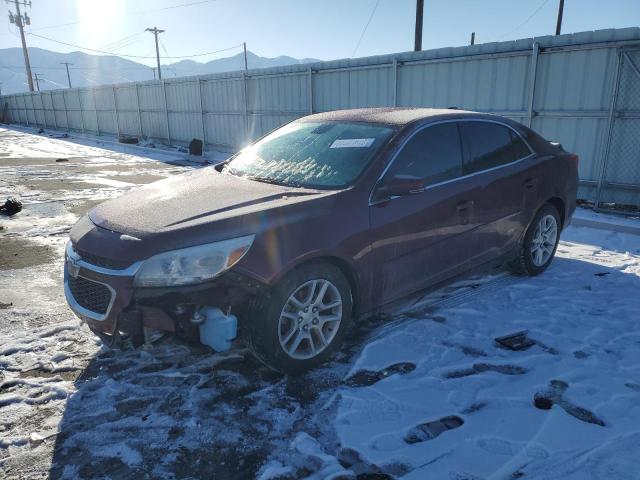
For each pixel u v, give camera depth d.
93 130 27.94
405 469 2.26
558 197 4.85
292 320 2.99
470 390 2.90
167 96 20.06
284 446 2.43
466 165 3.96
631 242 6.30
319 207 3.05
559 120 8.57
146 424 2.60
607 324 3.76
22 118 39.22
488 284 4.65
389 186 3.24
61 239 6.31
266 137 4.46
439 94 10.24
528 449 2.38
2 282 4.73
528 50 8.65
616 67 7.55
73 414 2.69
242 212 2.89
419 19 17.14
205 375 3.06
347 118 4.07
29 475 2.24
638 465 2.25
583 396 2.83
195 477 2.23
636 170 7.86
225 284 2.70
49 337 3.57
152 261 2.67
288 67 13.75
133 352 3.34
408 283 3.59
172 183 3.74
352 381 3.00
